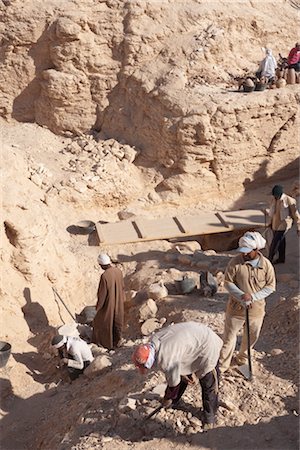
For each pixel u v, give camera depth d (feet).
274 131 51.85
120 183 50.01
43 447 27.02
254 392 25.79
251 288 25.54
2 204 35.01
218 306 35.47
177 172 50.98
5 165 38.50
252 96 50.85
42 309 35.91
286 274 38.06
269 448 23.00
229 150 50.60
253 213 47.14
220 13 56.59
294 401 25.35
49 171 49.52
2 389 30.71
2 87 56.34
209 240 46.14
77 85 54.39
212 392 23.50
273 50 59.36
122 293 34.32
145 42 53.88
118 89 54.65
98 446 23.50
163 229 45.42
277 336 30.25
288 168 53.16
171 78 52.24
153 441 23.49
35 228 36.09
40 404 30.27
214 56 54.80
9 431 28.71
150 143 52.01
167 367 22.03
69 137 55.42
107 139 54.08
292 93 51.49
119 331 34.58
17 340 34.19
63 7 54.24
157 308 36.68
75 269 40.19
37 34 54.80
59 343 31.17
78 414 27.09
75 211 47.83
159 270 40.81
